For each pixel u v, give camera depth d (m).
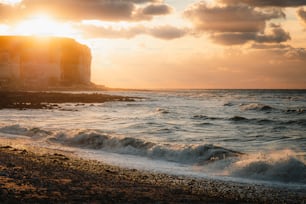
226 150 15.45
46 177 10.30
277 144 19.55
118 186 9.92
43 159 13.57
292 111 44.06
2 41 191.00
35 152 16.09
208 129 26.58
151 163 14.55
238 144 19.56
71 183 9.74
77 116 38.12
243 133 24.33
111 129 25.83
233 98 88.69
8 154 14.25
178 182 11.27
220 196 9.70
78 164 13.17
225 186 11.00
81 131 20.73
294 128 27.58
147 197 8.84
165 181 11.30
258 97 93.50
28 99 67.69
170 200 8.78
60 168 11.96
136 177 11.57
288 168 12.41
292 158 12.91
